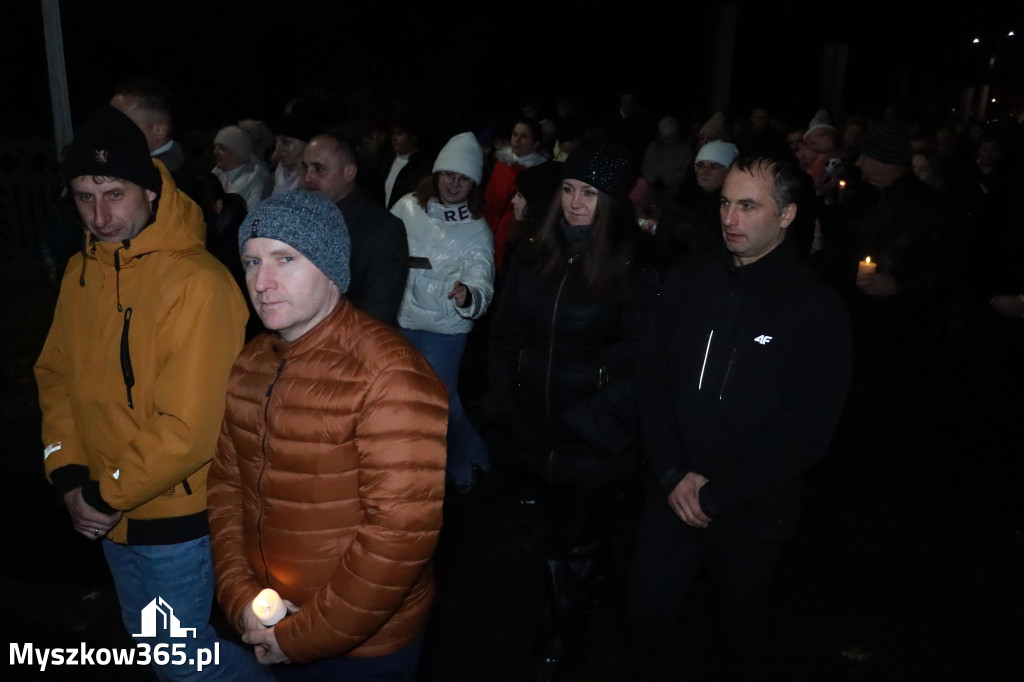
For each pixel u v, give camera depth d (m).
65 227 4.12
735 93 18.84
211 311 2.63
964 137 13.34
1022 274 5.04
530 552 4.59
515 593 4.26
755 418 2.89
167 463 2.57
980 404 6.77
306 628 2.26
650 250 3.50
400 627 2.44
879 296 4.90
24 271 9.97
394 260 4.04
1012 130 6.83
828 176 7.55
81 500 2.76
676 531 3.09
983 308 5.75
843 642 3.95
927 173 6.98
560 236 3.43
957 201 6.73
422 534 2.24
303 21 14.23
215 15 13.89
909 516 5.10
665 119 11.48
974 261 5.28
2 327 7.95
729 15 18.06
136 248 2.64
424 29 14.91
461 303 4.62
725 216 2.89
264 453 2.30
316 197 2.28
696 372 2.97
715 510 2.89
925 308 4.90
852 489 5.42
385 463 2.20
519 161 7.81
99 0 13.59
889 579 4.47
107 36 13.83
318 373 2.24
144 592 2.83
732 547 2.99
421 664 2.66
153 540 2.73
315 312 2.26
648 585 3.10
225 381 2.64
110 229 2.63
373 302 4.02
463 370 7.16
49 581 4.28
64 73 5.91
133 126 2.64
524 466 3.57
